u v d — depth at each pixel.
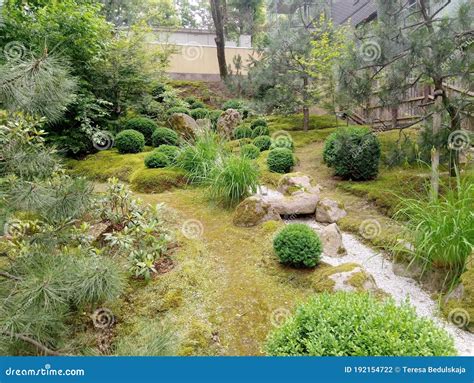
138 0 13.57
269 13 12.97
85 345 2.60
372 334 1.92
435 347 1.91
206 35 17.44
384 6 4.98
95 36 7.12
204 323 2.92
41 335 2.18
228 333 2.86
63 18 6.57
